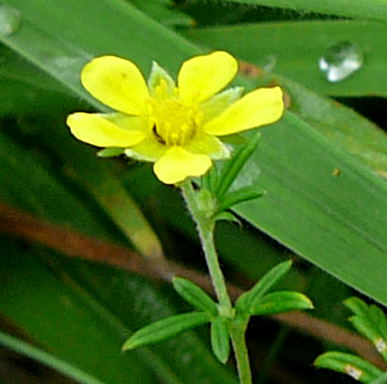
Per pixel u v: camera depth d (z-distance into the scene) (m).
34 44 0.12
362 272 0.11
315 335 0.12
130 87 0.09
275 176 0.11
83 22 0.12
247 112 0.09
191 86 0.09
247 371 0.10
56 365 0.12
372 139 0.12
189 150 0.09
